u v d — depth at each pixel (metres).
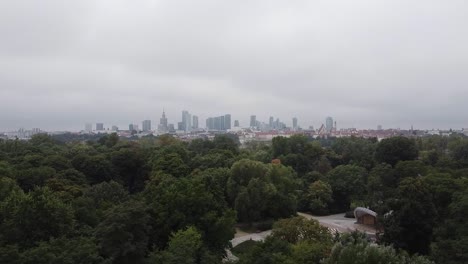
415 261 41.84
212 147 158.00
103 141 172.12
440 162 119.19
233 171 95.62
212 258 50.91
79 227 51.59
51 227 46.94
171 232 54.50
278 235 57.53
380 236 71.25
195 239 51.22
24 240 45.06
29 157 101.50
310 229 57.34
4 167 84.88
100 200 69.94
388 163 125.12
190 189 61.12
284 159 135.00
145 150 128.12
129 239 47.06
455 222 58.19
